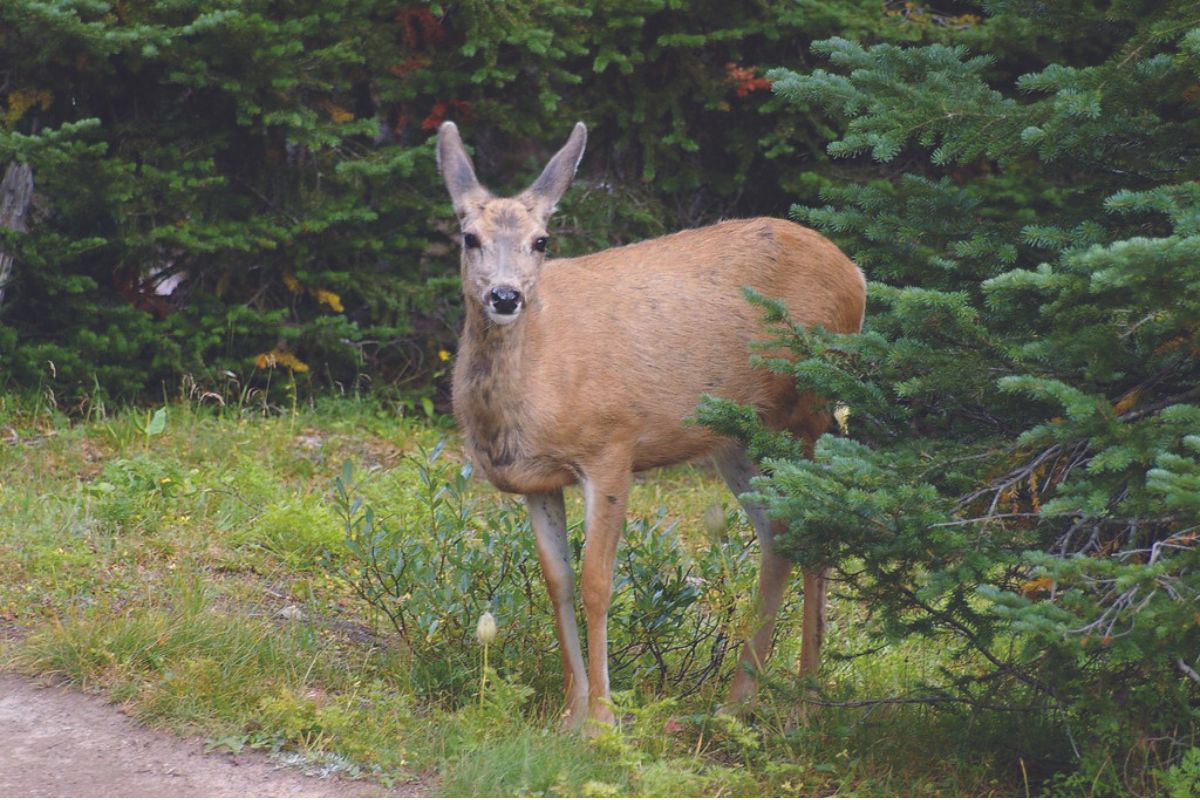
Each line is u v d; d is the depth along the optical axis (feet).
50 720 29.58
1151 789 27.50
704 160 61.57
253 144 56.24
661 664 34.45
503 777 27.99
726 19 58.29
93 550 38.78
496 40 54.29
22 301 55.06
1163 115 32.53
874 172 58.70
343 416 56.03
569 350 32.63
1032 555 24.32
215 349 56.80
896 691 34.37
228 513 42.75
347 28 55.31
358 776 28.22
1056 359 27.45
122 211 52.31
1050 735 30.78
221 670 31.45
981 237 30.60
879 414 29.99
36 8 47.67
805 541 28.50
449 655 33.68
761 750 31.60
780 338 32.01
